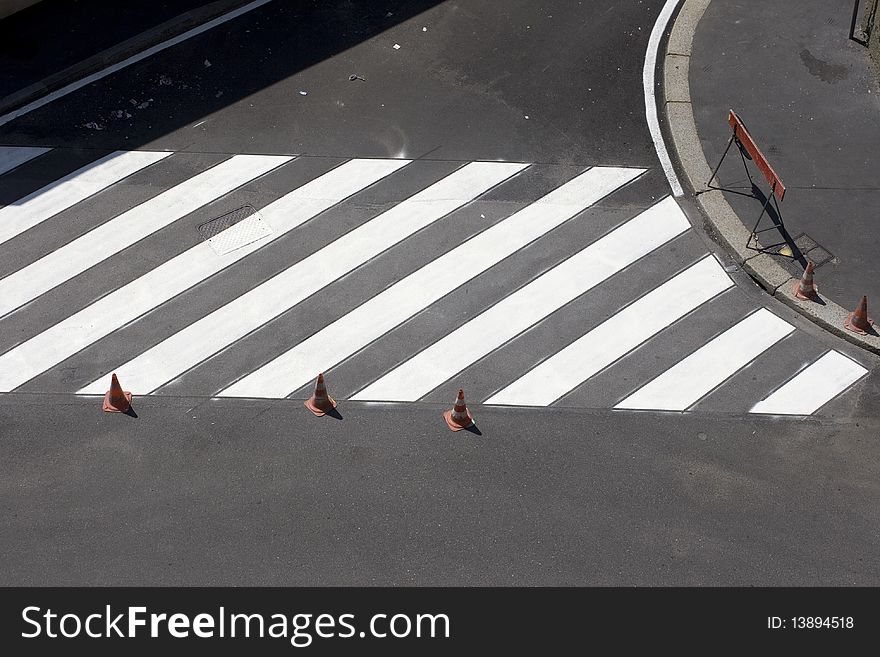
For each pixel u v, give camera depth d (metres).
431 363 24.83
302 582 21.39
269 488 22.69
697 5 32.28
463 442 23.50
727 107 29.80
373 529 22.12
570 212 27.81
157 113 29.77
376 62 31.16
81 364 24.67
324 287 26.19
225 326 25.44
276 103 30.11
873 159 28.56
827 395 24.42
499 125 29.73
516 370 24.75
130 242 27.00
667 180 28.59
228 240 27.08
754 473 23.11
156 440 23.41
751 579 21.58
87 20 31.69
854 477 23.08
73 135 29.17
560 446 23.47
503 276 26.48
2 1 31.19
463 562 21.72
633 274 26.58
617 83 30.78
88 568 21.48
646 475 23.05
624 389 24.45
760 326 25.61
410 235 27.27
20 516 22.16
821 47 31.09
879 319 25.58
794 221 27.33
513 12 32.38
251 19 32.06
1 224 27.22
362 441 23.47
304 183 28.33
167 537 21.94
